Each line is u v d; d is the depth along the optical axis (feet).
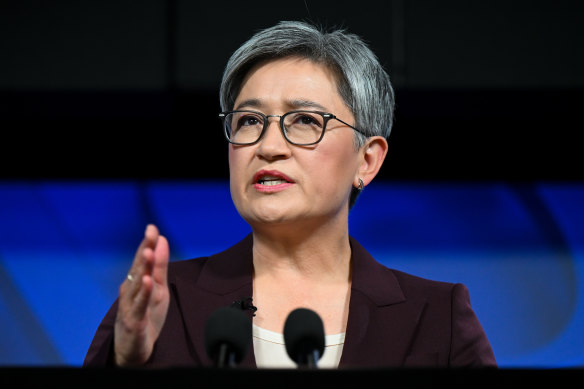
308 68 18.37
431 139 39.75
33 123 39.29
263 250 18.30
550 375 11.33
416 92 37.81
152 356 16.67
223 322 12.89
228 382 11.23
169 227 40.37
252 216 17.61
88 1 38.09
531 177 40.47
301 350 12.99
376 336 17.39
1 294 39.99
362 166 19.45
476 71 37.93
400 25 37.73
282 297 17.99
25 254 40.27
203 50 37.65
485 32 38.09
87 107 38.81
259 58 18.70
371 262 18.97
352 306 17.78
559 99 38.42
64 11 38.06
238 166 17.94
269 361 17.01
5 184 40.32
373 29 37.60
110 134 39.63
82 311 40.11
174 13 37.93
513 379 11.29
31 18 37.93
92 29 38.01
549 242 40.57
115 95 37.93
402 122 39.32
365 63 19.08
